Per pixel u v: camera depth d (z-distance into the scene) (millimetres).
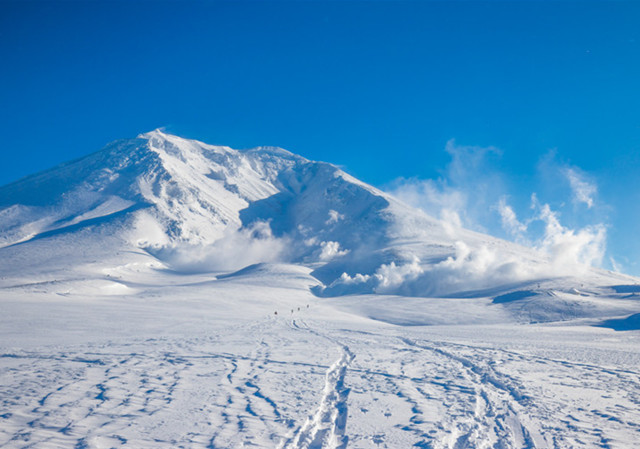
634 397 11195
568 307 74312
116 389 11117
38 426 7820
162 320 44750
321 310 81625
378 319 75125
